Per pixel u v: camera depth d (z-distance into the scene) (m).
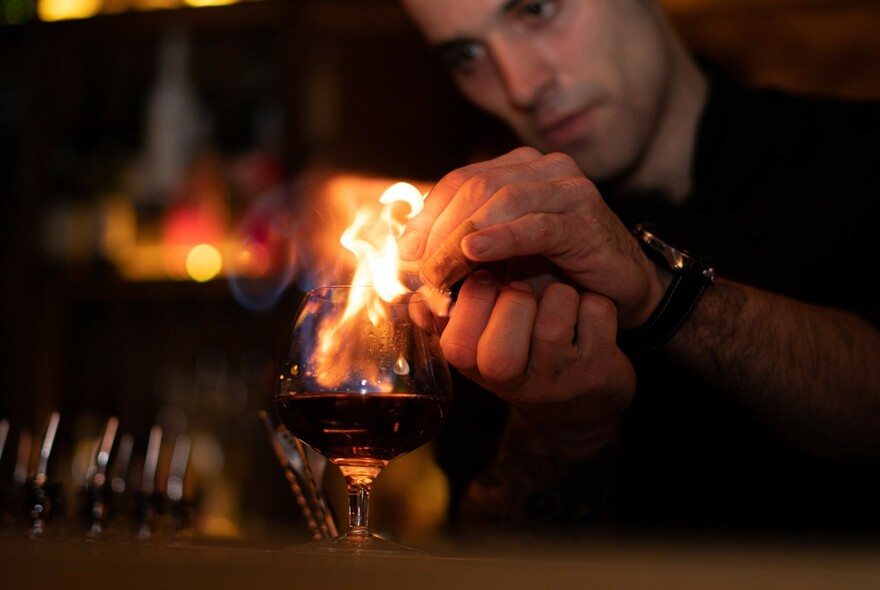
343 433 0.60
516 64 1.03
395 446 0.61
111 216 1.73
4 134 1.85
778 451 1.02
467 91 1.15
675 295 0.70
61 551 0.42
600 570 0.35
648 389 1.05
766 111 1.09
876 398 0.82
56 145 1.79
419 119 1.79
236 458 1.68
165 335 1.82
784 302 0.80
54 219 1.77
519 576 0.34
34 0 1.84
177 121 1.74
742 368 0.76
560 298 0.64
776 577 0.33
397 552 0.54
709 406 1.03
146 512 0.78
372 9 1.71
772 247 1.06
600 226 0.63
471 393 1.12
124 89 1.84
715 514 1.03
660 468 1.05
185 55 1.79
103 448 0.79
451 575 0.35
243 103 1.78
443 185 0.65
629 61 1.05
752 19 1.71
